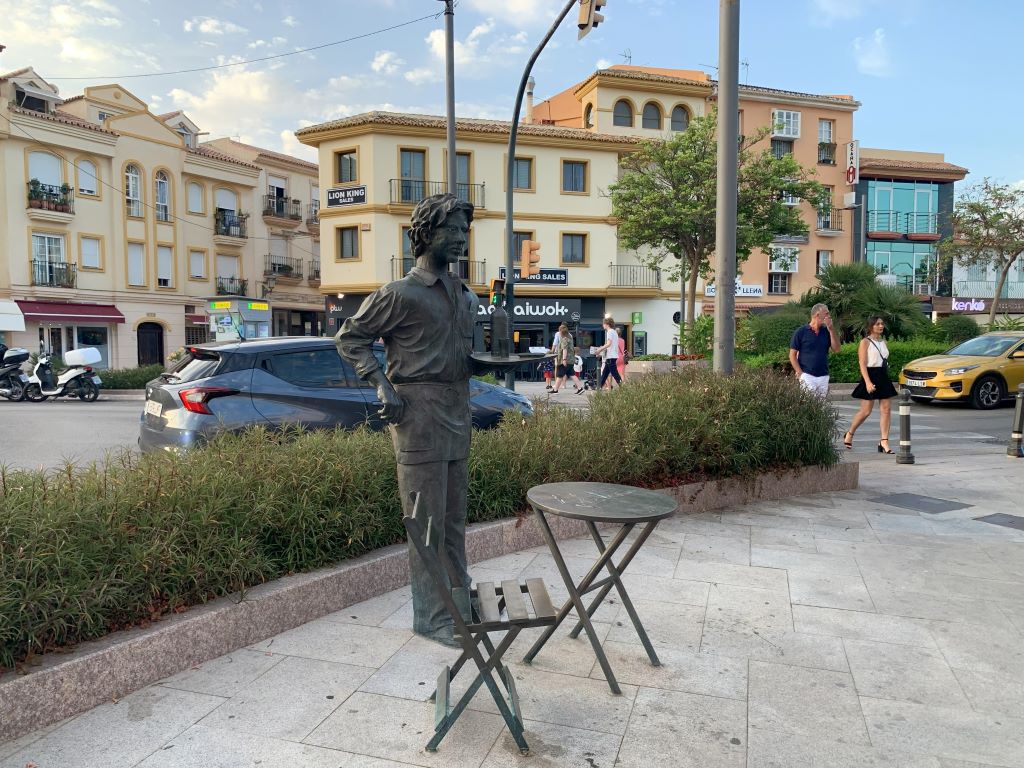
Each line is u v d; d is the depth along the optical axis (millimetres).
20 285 29688
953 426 12586
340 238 31188
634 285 33125
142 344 34938
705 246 23984
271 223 41969
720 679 3137
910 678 3158
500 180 31219
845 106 38156
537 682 3104
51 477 3729
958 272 41375
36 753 2514
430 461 3066
